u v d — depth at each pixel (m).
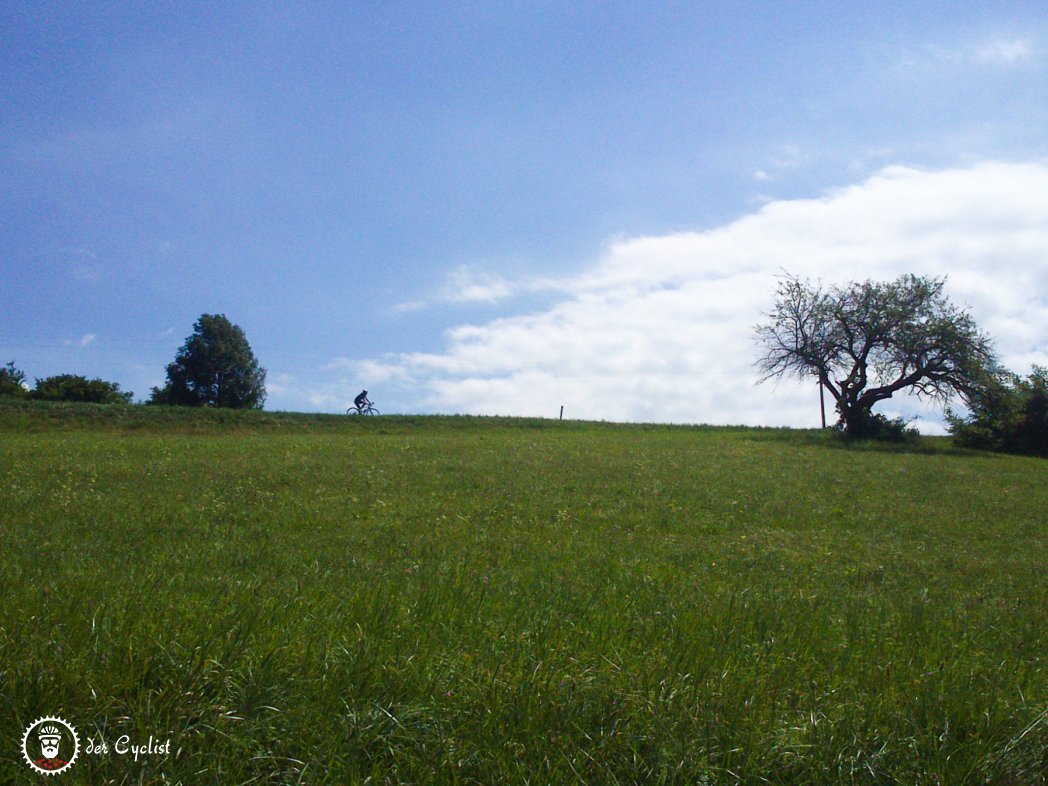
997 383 53.91
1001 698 6.83
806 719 6.14
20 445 32.09
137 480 23.78
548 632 7.72
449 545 15.84
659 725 5.77
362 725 5.56
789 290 57.91
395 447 37.81
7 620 6.87
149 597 8.19
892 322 54.72
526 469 30.80
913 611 11.28
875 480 33.00
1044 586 15.10
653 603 10.16
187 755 5.27
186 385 93.38
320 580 10.92
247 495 21.81
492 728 5.65
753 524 21.48
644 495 25.59
